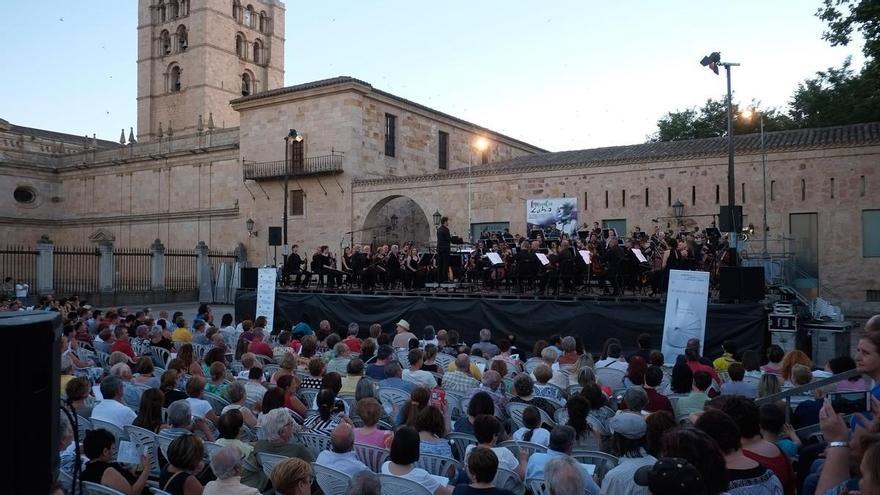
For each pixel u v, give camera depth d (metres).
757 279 16.50
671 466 3.54
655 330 17.83
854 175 26.61
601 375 11.25
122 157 58.06
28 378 3.40
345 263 25.62
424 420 7.16
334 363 11.84
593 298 19.05
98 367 12.83
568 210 32.78
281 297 25.61
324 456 6.52
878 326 5.86
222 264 43.34
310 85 41.41
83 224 60.94
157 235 55.03
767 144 28.34
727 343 13.01
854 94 38.78
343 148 40.41
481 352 14.00
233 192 50.31
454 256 24.17
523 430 7.59
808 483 4.86
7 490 3.33
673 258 18.34
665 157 30.41
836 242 26.89
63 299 21.64
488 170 35.31
